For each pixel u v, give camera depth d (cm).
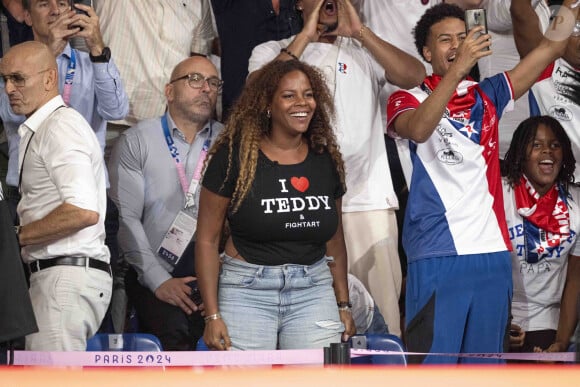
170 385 1039
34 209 1584
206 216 1505
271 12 2141
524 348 1956
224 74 2188
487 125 1723
